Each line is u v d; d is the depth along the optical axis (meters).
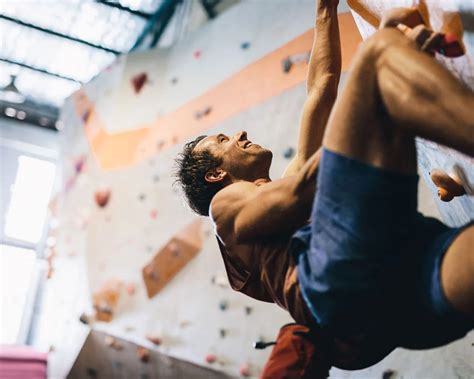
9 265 7.84
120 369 4.63
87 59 7.83
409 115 1.11
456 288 1.15
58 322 5.31
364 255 1.20
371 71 1.17
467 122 1.05
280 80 3.82
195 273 4.09
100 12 7.06
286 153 3.61
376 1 1.48
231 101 4.17
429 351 2.76
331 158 1.21
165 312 4.20
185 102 4.68
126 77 5.48
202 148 1.63
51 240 5.80
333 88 1.64
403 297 1.24
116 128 5.29
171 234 4.36
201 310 3.96
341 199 1.20
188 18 6.01
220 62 4.49
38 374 5.58
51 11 7.20
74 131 6.07
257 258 1.50
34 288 7.72
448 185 1.50
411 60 1.12
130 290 4.53
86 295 4.84
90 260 4.95
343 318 1.28
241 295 3.73
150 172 4.75
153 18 6.94
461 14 1.16
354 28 3.37
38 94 8.35
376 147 1.18
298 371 1.39
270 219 1.36
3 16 7.28
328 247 1.23
